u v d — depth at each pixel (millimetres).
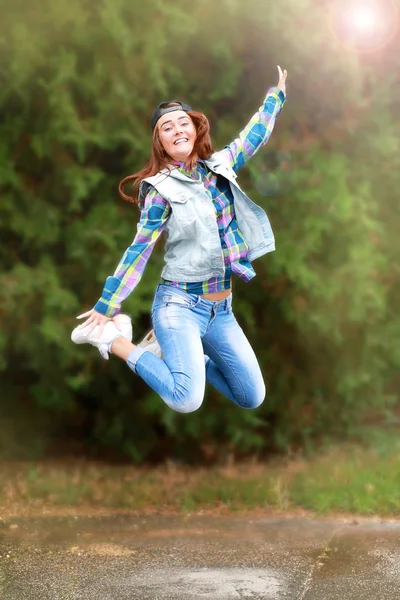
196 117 3051
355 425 5617
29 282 4621
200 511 4344
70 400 5125
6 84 4523
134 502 4473
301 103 5012
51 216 4723
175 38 4590
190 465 5406
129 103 4586
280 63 4824
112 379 5281
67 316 4730
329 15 4695
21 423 5504
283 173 4910
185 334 2996
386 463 5051
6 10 4398
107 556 3547
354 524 4023
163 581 3223
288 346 5379
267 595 3064
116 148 4863
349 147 5109
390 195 5223
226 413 5223
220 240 3012
